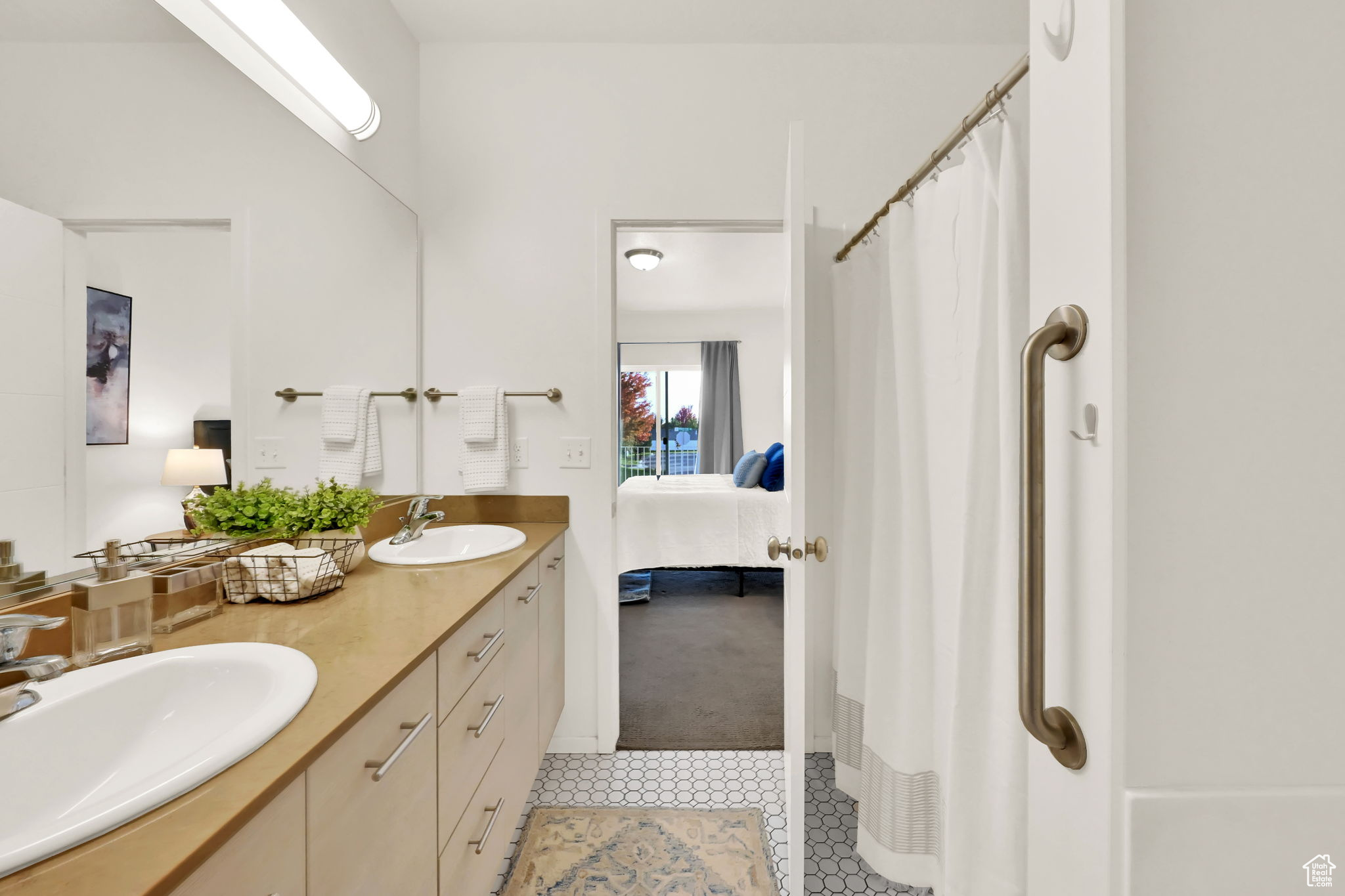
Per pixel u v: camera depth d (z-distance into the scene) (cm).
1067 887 46
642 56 208
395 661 87
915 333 145
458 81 209
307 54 142
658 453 648
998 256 114
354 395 175
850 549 180
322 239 161
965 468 125
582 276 209
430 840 98
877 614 151
